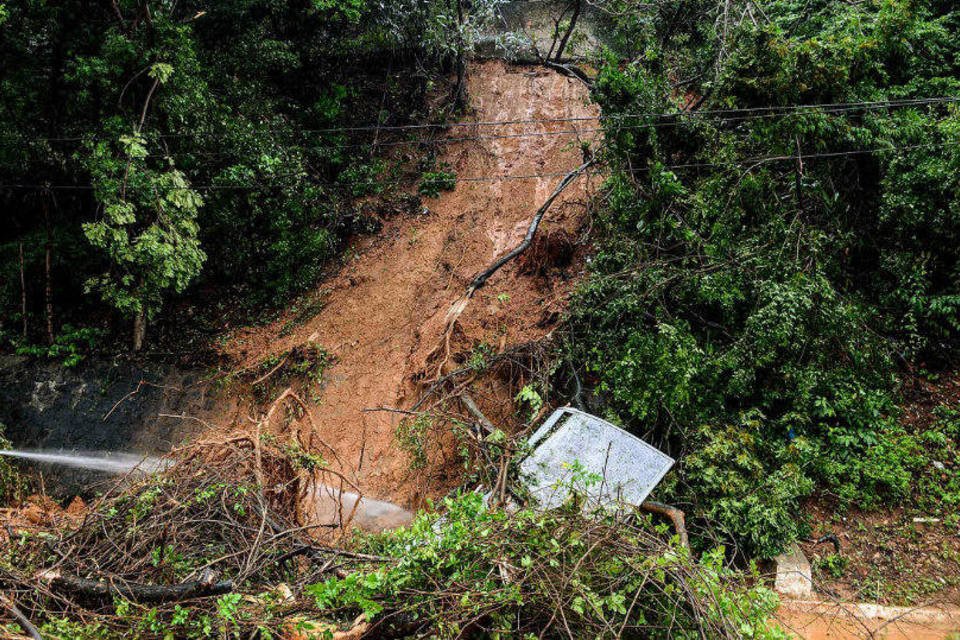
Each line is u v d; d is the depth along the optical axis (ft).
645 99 43.09
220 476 24.70
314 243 58.65
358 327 53.36
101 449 50.21
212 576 20.21
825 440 38.75
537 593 18.75
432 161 65.82
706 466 34.99
